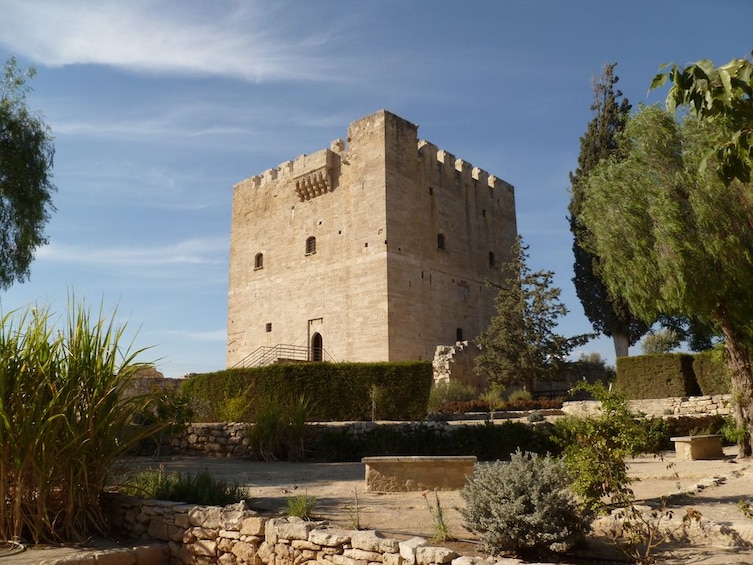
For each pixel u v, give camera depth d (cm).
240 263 4978
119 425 987
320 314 4197
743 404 1656
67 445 892
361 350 3862
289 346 4378
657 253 1593
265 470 1622
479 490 784
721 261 1517
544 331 3728
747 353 1661
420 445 1941
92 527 951
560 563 706
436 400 3328
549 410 2777
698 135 1509
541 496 752
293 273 4475
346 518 941
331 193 4312
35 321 946
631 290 1694
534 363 3638
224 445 2034
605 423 863
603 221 1720
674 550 739
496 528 733
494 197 4956
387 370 2728
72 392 930
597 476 802
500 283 4788
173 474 1142
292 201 4622
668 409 2400
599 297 3762
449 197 4472
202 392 3044
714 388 2622
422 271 4084
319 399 2706
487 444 1914
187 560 851
